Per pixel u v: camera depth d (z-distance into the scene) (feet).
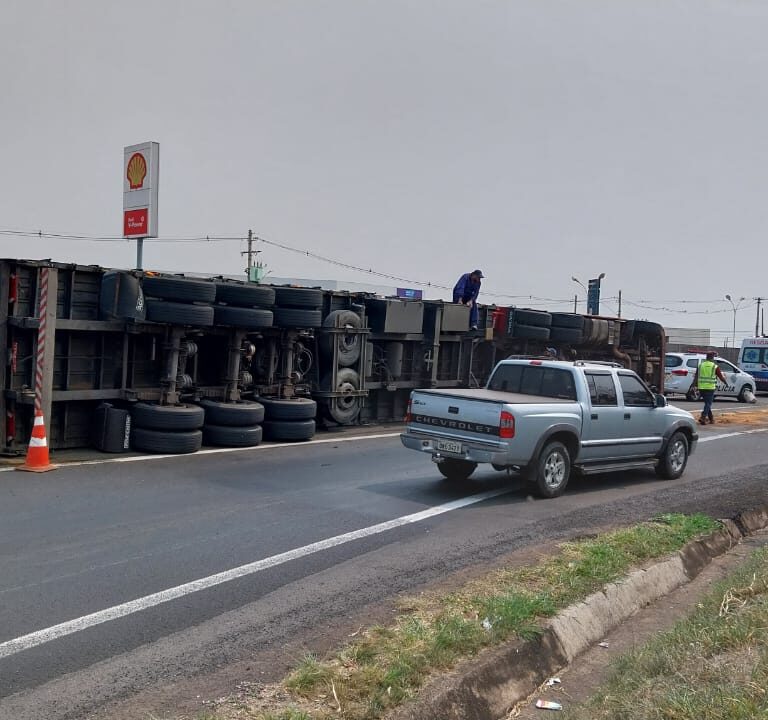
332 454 45.50
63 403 41.73
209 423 45.88
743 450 54.65
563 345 74.33
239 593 21.88
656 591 24.03
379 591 22.21
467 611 20.04
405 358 61.11
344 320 53.67
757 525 33.30
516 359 40.16
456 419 35.73
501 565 24.70
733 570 25.89
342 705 14.90
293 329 50.62
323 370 54.08
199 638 18.66
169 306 42.37
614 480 41.55
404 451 47.78
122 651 17.83
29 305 39.88
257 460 42.16
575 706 16.38
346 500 33.86
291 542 27.07
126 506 30.81
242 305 46.57
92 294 42.34
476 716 15.87
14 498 31.24
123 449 42.19
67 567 23.45
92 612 20.10
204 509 30.99
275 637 18.76
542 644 18.79
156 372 45.70
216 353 49.03
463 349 66.03
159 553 25.20
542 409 35.24
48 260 39.24
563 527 30.22
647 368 83.35
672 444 42.09
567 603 20.95
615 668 17.79
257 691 15.72
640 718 14.51
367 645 17.54
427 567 24.59
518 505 34.19
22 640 18.26
